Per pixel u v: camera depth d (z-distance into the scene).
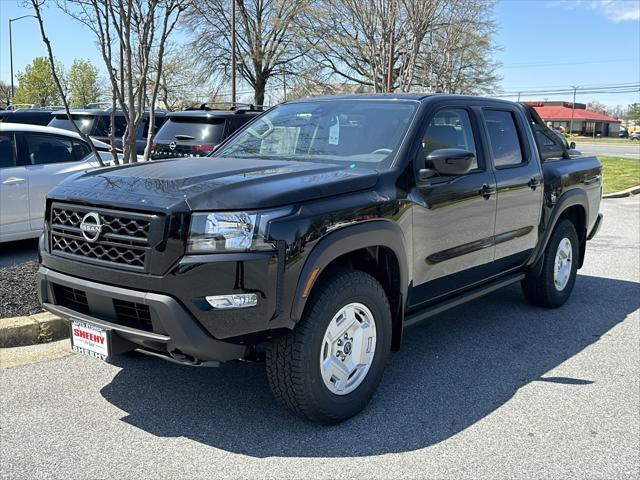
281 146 4.67
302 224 3.36
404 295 4.10
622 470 3.32
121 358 4.68
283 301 3.30
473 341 5.29
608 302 6.54
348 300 3.62
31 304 5.29
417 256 4.20
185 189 3.38
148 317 3.35
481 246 4.89
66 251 3.63
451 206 4.45
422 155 4.31
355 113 4.64
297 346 3.45
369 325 3.83
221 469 3.25
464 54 27.30
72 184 3.75
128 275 3.32
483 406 4.05
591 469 3.33
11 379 4.27
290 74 35.41
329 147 4.46
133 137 6.59
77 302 3.66
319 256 3.41
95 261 3.46
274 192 3.38
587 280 7.48
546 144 6.07
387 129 4.38
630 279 7.55
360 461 3.35
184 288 3.21
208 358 3.31
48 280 3.69
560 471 3.30
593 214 6.65
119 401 3.99
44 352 4.74
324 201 3.54
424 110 4.46
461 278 4.79
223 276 3.21
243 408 3.93
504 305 6.37
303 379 3.47
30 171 7.76
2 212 7.52
